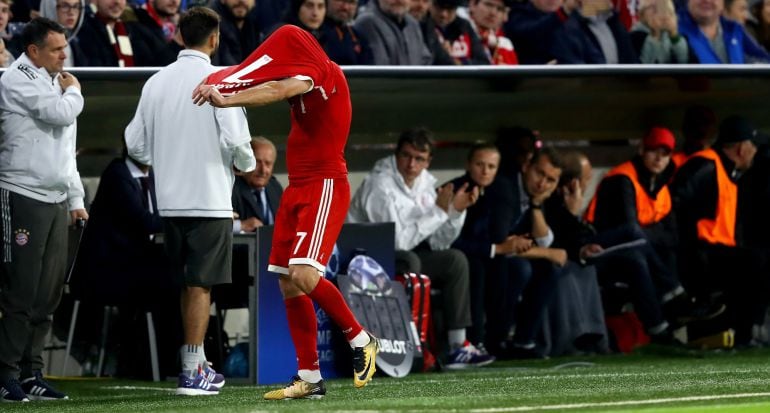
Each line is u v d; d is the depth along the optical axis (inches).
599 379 971.3
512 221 1348.4
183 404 794.8
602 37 1411.2
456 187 1326.3
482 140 1563.7
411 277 1183.6
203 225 895.1
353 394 845.8
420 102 1445.6
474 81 1355.8
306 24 1246.9
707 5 1472.7
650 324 1397.6
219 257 901.2
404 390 879.1
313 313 805.9
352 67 1240.8
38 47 885.2
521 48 1411.2
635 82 1445.6
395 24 1306.6
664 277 1417.3
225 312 1312.7
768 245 1473.9
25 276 896.9
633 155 1641.2
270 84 738.2
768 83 1499.8
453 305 1261.1
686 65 1401.3
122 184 1124.5
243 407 727.1
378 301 1136.8
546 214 1397.6
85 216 976.3
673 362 1252.5
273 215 1237.1
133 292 1125.7
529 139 1395.2
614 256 1393.9
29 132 892.6
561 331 1360.7
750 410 665.0
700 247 1457.9
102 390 1041.5
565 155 1408.7
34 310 923.4
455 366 1255.5
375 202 1250.6
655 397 752.3
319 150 772.0
